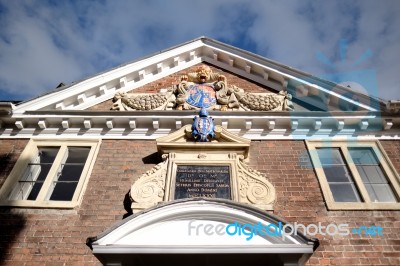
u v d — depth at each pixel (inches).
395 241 237.6
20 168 296.4
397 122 312.2
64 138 320.8
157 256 216.1
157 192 267.0
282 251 198.8
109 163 300.4
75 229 252.2
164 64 398.0
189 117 321.7
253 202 258.5
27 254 238.8
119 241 205.0
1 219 258.8
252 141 314.7
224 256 215.3
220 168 282.7
